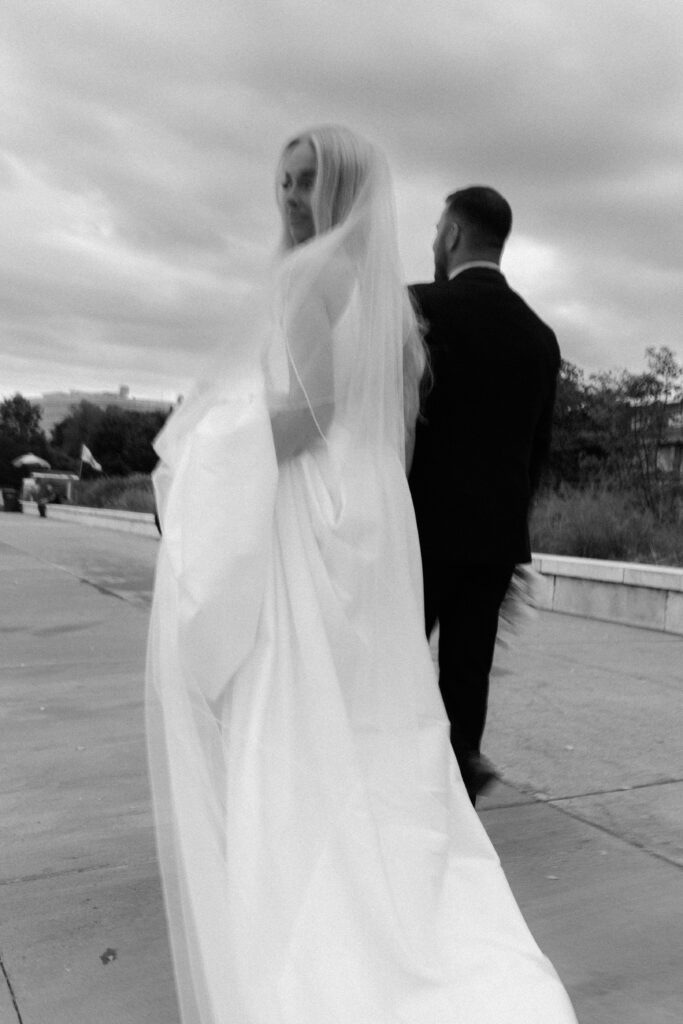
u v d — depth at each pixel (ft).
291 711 5.90
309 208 6.95
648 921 8.14
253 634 5.97
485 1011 5.31
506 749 12.85
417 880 5.82
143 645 19.99
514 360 8.62
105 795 11.00
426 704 6.48
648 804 10.87
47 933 7.84
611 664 18.51
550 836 9.91
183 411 6.52
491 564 8.74
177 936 6.07
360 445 6.59
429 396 8.38
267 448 6.05
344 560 6.26
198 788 5.99
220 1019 5.49
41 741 13.07
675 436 50.31
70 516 77.92
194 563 5.87
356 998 5.20
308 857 5.59
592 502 35.40
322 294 6.35
